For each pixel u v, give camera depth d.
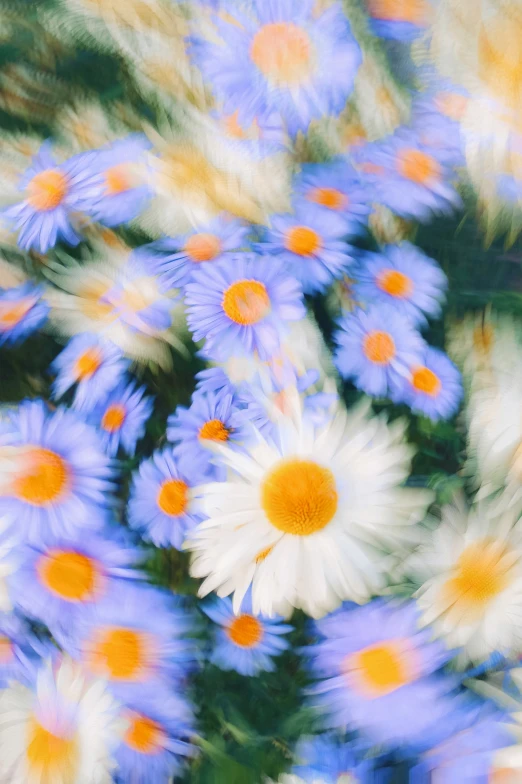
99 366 0.44
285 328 0.43
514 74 0.48
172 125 0.47
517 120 0.48
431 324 0.46
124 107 0.49
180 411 0.43
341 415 0.42
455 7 0.49
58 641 0.41
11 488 0.41
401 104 0.49
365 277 0.46
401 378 0.44
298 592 0.40
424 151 0.48
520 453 0.42
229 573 0.40
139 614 0.41
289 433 0.42
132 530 0.42
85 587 0.41
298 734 0.41
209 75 0.48
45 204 0.47
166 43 0.48
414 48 0.49
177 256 0.45
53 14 0.49
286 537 0.41
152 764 0.41
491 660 0.41
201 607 0.41
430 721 0.40
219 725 0.41
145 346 0.44
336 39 0.48
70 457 0.42
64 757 0.40
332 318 0.45
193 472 0.42
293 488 0.41
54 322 0.45
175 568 0.42
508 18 0.49
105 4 0.48
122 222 0.46
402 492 0.41
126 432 0.43
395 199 0.47
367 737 0.40
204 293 0.44
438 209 0.48
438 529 0.41
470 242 0.49
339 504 0.41
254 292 0.44
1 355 0.45
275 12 0.48
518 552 0.41
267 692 0.41
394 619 0.40
